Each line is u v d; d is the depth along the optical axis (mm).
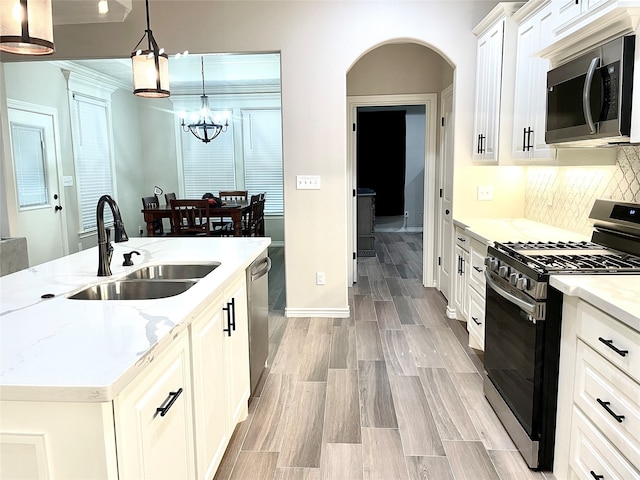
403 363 3230
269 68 6414
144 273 2338
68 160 6156
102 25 3877
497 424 2457
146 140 8180
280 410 2619
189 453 1622
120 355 1188
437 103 4863
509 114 3203
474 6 3713
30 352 1208
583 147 2535
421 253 7520
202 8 3826
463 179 3867
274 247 8023
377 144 9789
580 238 2836
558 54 2465
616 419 1538
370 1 3750
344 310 4176
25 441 1104
